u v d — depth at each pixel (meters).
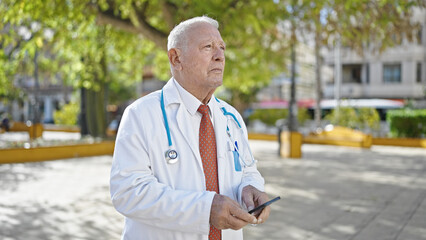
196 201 1.39
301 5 8.36
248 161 1.83
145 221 1.43
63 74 16.19
